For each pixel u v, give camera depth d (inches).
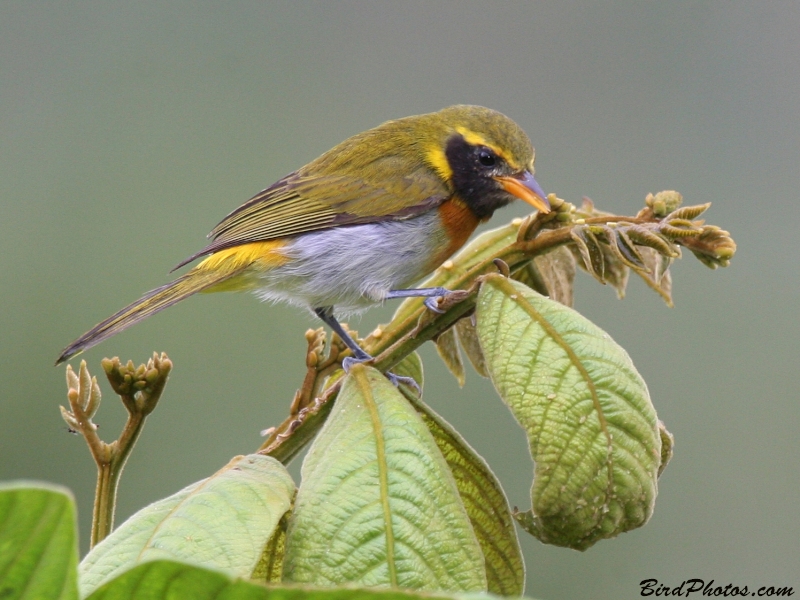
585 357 213.8
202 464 592.7
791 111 708.0
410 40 797.9
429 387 556.7
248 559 189.5
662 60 736.3
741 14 719.7
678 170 707.4
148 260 709.9
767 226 661.3
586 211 281.9
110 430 590.6
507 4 783.7
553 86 757.3
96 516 251.8
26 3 750.5
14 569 148.7
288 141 770.8
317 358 279.7
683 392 567.8
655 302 590.9
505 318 223.1
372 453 206.2
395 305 639.8
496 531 232.1
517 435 549.0
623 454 207.0
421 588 191.8
